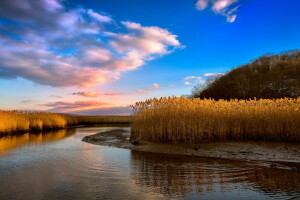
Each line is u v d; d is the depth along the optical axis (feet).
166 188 25.38
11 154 46.21
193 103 57.72
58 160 40.16
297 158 38.96
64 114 166.50
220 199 22.04
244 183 26.66
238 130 54.60
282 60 186.39
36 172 32.37
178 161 38.42
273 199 21.76
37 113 118.21
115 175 30.53
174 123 54.44
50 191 24.68
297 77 152.97
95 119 193.06
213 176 29.66
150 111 59.47
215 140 54.34
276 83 153.69
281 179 27.99
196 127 53.62
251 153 42.88
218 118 54.29
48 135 86.43
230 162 37.24
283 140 52.65
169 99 58.95
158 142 55.31
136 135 62.44
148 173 31.37
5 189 25.40
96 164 36.86
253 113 55.01
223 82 184.44
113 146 56.18
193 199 22.24
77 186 26.25
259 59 197.98
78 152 48.14
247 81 166.91
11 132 91.76
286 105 55.47
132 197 22.89
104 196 23.18
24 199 22.54
